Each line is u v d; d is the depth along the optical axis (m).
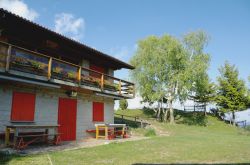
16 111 13.84
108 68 22.94
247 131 31.05
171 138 19.80
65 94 17.39
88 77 17.78
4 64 12.37
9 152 10.68
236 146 15.16
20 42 15.43
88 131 18.91
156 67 38.19
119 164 9.16
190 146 14.69
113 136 19.34
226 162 9.68
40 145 13.80
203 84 39.50
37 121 14.98
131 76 39.78
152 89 39.16
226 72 45.81
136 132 23.72
